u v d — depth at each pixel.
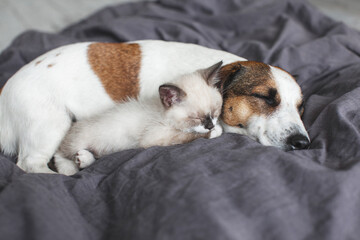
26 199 0.48
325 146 0.59
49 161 0.68
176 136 0.62
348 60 0.84
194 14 1.12
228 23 1.04
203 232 0.44
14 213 0.47
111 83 0.69
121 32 0.96
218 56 0.72
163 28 0.97
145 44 0.73
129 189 0.53
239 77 0.65
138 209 0.50
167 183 0.50
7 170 0.59
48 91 0.67
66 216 0.49
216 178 0.50
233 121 0.66
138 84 0.70
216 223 0.44
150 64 0.71
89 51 0.70
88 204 0.53
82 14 1.38
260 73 0.65
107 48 0.71
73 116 0.70
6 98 0.68
